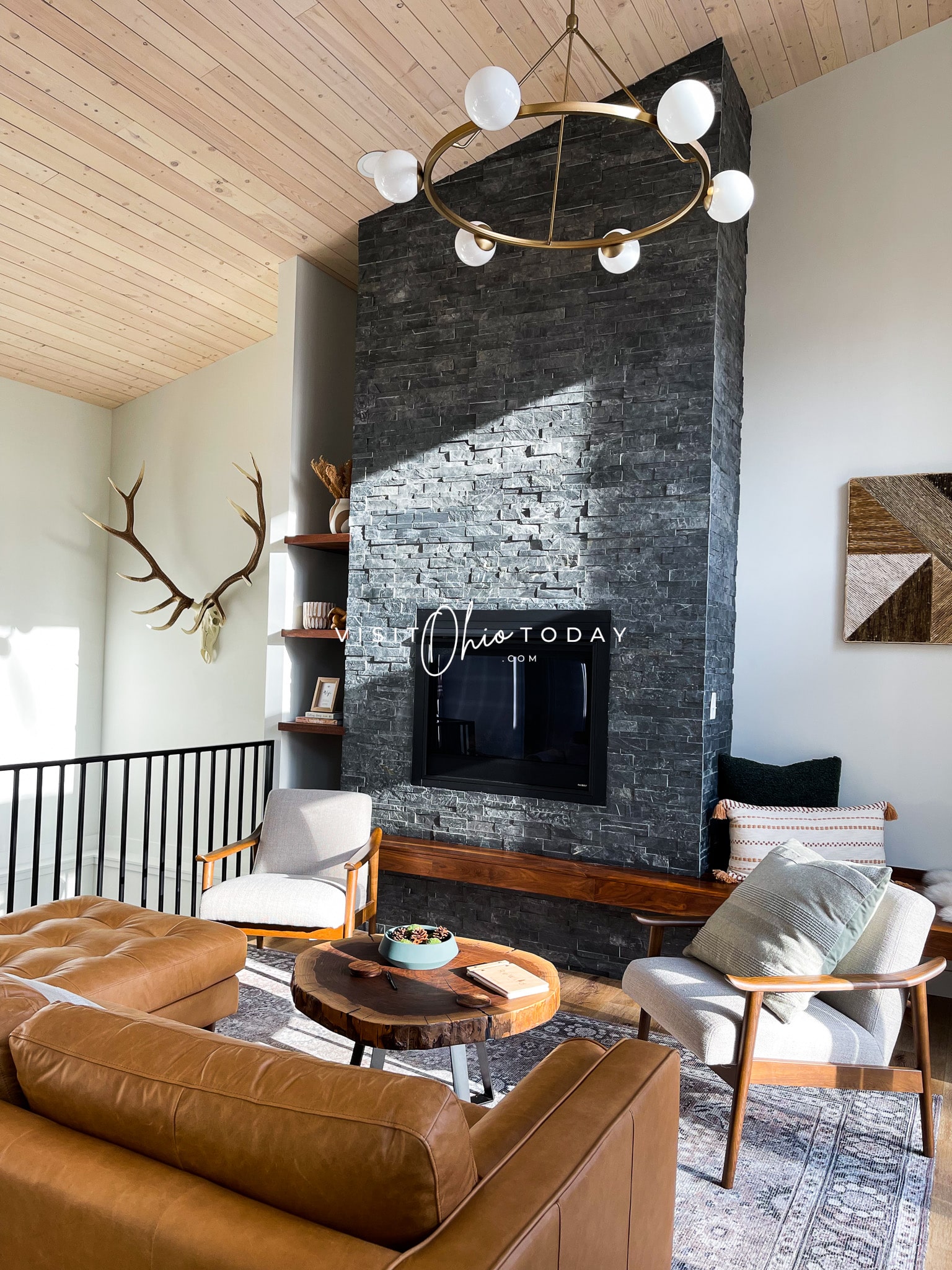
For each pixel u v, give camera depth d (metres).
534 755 4.25
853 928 2.63
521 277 4.30
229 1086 1.27
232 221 4.69
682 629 3.92
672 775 3.93
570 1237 1.28
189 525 6.43
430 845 4.34
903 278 4.16
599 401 4.11
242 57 3.63
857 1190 2.46
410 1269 1.07
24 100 3.75
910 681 4.10
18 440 6.20
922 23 4.07
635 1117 1.53
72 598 6.55
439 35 3.65
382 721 4.62
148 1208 1.19
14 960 2.64
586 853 4.11
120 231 4.72
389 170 2.42
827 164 4.31
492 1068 3.10
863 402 4.21
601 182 4.12
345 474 4.92
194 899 3.98
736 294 4.26
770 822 3.86
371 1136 1.15
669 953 3.92
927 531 4.05
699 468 3.89
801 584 4.30
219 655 6.22
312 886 3.79
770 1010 2.57
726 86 3.99
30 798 6.30
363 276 4.70
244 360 6.18
